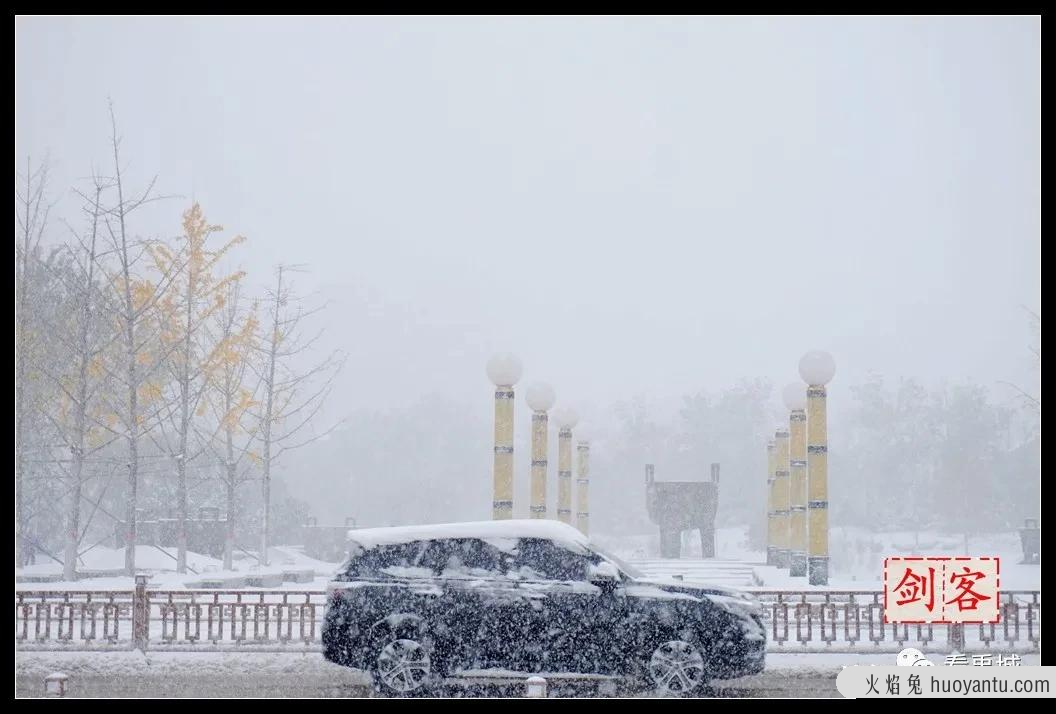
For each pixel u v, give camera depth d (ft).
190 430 136.05
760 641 39.09
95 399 101.65
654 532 212.84
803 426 94.17
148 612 47.44
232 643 47.55
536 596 39.09
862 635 55.31
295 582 106.22
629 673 38.93
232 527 105.19
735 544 188.24
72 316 97.45
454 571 39.42
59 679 38.73
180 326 99.50
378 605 38.86
